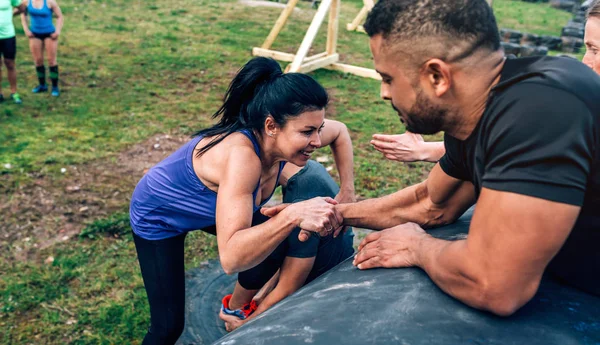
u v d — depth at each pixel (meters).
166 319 2.76
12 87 7.21
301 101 2.16
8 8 6.95
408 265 1.57
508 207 1.14
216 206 2.26
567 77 1.14
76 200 4.97
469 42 1.22
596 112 1.13
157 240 2.64
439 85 1.27
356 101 7.84
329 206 1.98
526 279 1.19
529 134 1.12
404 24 1.24
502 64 1.27
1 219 4.64
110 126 6.64
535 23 15.39
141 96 7.68
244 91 2.31
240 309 3.18
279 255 2.75
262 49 9.84
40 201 4.93
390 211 1.95
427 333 1.24
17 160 5.64
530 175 1.12
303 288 1.71
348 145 3.04
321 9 8.73
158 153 6.02
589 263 1.30
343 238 2.99
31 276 3.96
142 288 3.90
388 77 1.33
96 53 9.56
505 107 1.18
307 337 1.29
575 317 1.27
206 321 3.45
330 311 1.39
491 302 1.24
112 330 3.52
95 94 7.68
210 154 2.34
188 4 14.24
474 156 1.33
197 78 8.52
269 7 14.52
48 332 3.48
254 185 2.22
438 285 1.40
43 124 6.61
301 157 2.31
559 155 1.10
